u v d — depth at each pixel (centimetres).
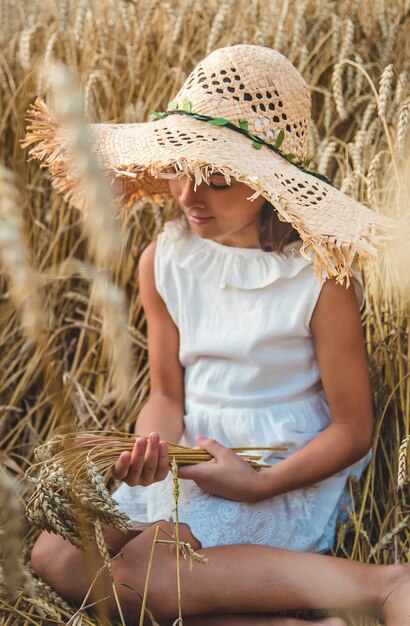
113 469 120
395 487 138
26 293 67
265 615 120
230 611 118
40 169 200
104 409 167
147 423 146
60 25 212
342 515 142
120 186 154
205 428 144
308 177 131
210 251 145
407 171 144
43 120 137
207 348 143
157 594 117
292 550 133
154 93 204
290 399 140
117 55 209
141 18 215
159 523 125
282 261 138
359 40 214
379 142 183
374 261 150
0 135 199
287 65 137
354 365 135
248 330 139
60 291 191
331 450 132
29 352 180
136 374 177
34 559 124
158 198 163
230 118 131
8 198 65
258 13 223
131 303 180
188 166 120
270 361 139
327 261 117
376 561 130
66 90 57
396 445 143
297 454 132
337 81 170
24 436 168
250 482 128
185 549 102
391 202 164
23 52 200
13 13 233
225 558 119
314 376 141
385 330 155
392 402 150
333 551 140
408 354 139
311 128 182
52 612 114
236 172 119
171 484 136
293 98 136
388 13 212
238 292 142
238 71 133
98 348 183
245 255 141
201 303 146
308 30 219
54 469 109
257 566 118
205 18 213
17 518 79
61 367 183
